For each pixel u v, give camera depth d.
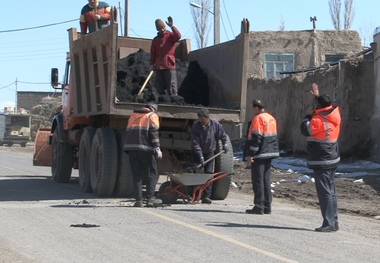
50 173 29.61
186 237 12.37
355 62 31.09
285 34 49.22
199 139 17.70
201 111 17.47
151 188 16.83
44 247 11.34
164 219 14.54
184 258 10.55
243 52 18.36
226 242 11.93
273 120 15.88
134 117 16.78
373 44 30.58
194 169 17.52
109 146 18.44
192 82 20.23
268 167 16.00
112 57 17.36
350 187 22.19
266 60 49.19
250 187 23.62
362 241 12.55
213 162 18.03
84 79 20.05
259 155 15.66
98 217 14.74
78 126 22.88
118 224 13.77
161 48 19.19
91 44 19.14
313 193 21.17
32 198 18.64
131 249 11.21
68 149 24.11
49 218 14.52
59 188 21.92
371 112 30.59
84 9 22.05
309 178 24.86
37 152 27.16
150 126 16.66
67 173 24.28
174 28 19.33
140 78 18.89
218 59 19.81
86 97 19.92
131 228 13.30
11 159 43.38
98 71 18.61
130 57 19.69
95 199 18.39
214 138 17.83
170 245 11.59
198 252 11.03
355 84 30.97
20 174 28.83
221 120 18.34
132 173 16.86
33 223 13.80
